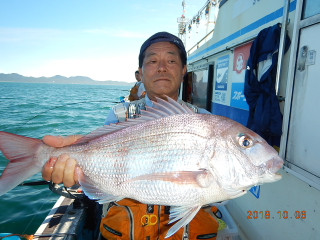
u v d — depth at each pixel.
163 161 1.70
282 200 2.44
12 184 1.78
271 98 2.55
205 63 5.67
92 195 1.79
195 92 6.80
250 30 3.32
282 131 2.44
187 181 1.64
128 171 1.75
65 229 2.53
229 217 2.96
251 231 3.02
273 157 1.64
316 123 1.98
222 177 1.64
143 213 1.86
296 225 2.23
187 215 1.61
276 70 2.59
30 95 39.19
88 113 17.17
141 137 1.79
